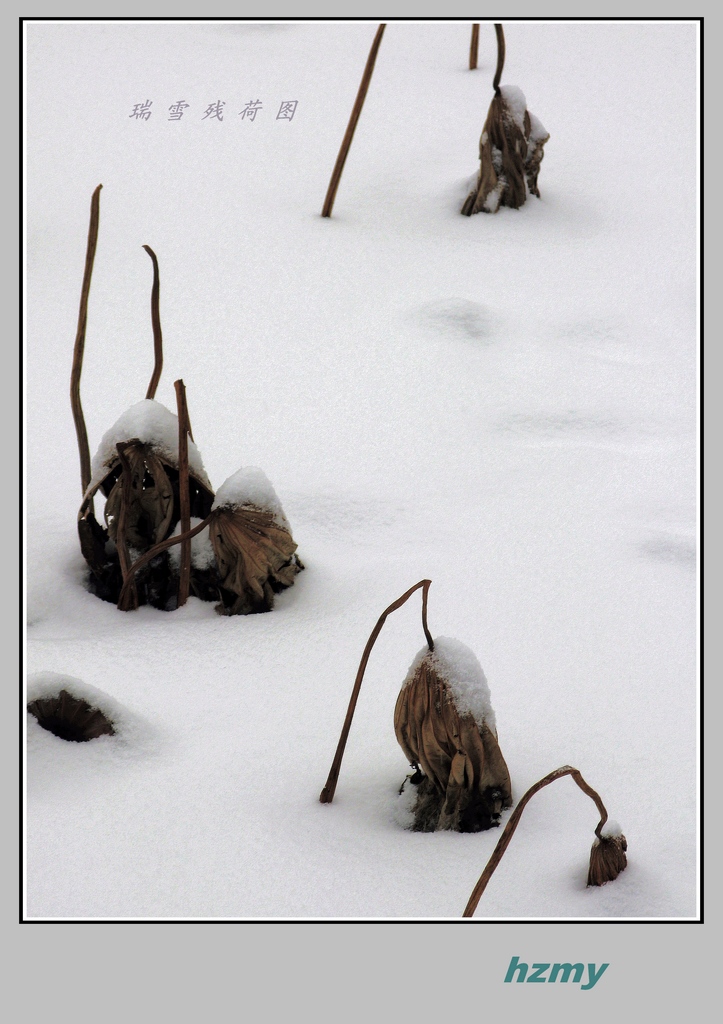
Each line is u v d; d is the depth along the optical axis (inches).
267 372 428.5
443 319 463.5
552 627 282.2
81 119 669.3
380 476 361.7
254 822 215.6
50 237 540.7
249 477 291.6
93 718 238.7
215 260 518.9
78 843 210.2
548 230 553.3
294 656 274.1
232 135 653.9
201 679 265.6
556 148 642.8
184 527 289.9
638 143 650.8
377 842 211.3
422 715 210.4
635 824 211.9
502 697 255.1
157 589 303.6
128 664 271.1
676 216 569.6
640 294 492.1
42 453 372.5
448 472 364.2
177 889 199.6
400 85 722.8
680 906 192.1
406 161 620.4
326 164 620.4
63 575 309.4
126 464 292.0
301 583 307.9
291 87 717.3
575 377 425.1
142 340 451.5
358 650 275.6
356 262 518.9
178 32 809.5
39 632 290.2
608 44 789.9
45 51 757.9
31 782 227.1
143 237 541.3
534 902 194.5
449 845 210.2
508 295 490.0
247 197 581.9
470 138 645.9
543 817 215.2
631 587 298.7
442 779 215.3
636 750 235.1
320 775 230.5
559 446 379.6
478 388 418.0
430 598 297.3
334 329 460.4
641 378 425.1
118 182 597.3
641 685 258.1
